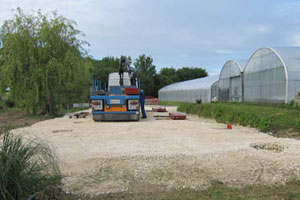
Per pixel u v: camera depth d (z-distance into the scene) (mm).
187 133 8883
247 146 6516
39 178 3785
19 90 16438
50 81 16531
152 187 4129
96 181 4375
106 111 13398
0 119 15430
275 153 5793
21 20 16844
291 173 4660
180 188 4082
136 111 13453
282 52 16875
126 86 15664
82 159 5430
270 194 3832
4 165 3203
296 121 9477
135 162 5223
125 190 4023
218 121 12719
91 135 8609
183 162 5211
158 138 7898
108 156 5609
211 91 27609
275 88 17047
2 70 16281
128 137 8141
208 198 3719
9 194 3113
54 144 7047
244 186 4141
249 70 20422
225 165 5016
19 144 3639
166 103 37531
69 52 17016
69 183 4277
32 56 15984
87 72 20219
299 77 15812
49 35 16500
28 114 18000
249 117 10609
